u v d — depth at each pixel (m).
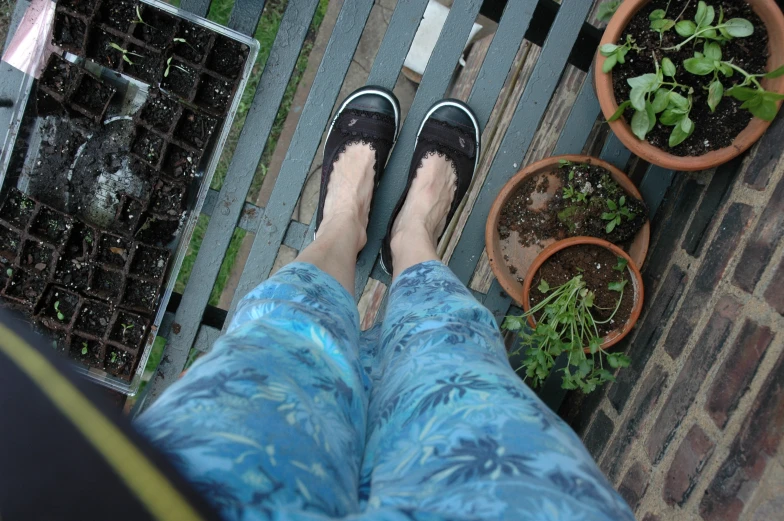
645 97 1.05
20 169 1.21
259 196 1.83
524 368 1.32
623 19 1.04
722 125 1.02
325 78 1.25
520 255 1.25
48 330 1.28
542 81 1.25
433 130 1.30
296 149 1.28
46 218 1.22
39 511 0.31
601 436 1.20
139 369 1.30
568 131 1.26
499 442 0.49
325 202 1.30
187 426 0.43
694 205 1.16
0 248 1.24
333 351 0.66
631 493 1.04
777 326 0.84
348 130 1.31
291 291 0.76
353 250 1.16
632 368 1.18
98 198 1.23
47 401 0.35
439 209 1.32
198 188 1.24
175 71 1.19
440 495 0.45
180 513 0.32
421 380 0.62
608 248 1.13
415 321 0.79
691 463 0.92
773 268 0.89
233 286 1.86
